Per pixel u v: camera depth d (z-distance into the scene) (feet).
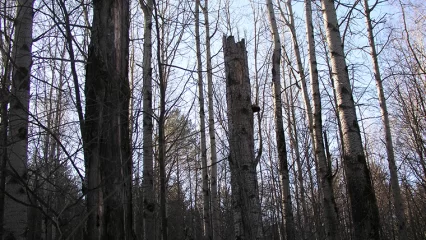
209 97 37.73
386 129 37.45
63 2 10.93
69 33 10.89
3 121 10.91
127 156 11.64
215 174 36.40
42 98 14.06
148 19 25.84
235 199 14.33
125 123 11.84
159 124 13.44
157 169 23.68
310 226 31.94
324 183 29.01
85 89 11.59
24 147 16.01
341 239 27.35
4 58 14.49
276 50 31.58
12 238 16.12
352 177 19.74
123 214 10.97
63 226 10.08
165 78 18.63
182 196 45.80
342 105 20.89
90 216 10.53
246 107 15.11
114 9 12.23
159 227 30.68
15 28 15.81
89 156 10.93
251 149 14.78
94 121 11.23
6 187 16.26
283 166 29.48
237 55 15.57
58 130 12.27
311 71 32.04
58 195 12.61
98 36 11.91
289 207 28.78
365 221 18.92
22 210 16.61
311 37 33.01
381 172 44.98
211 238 33.83
